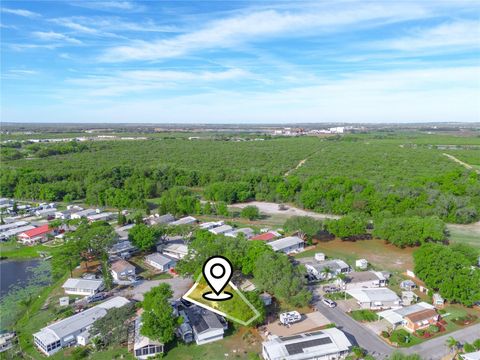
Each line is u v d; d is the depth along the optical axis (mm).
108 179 170375
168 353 55219
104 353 55625
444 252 71375
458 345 55312
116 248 93375
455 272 67562
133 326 59688
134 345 54250
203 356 54438
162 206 130375
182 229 99625
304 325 61594
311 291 74250
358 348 53750
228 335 59469
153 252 96125
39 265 91500
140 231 93688
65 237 103500
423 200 124500
